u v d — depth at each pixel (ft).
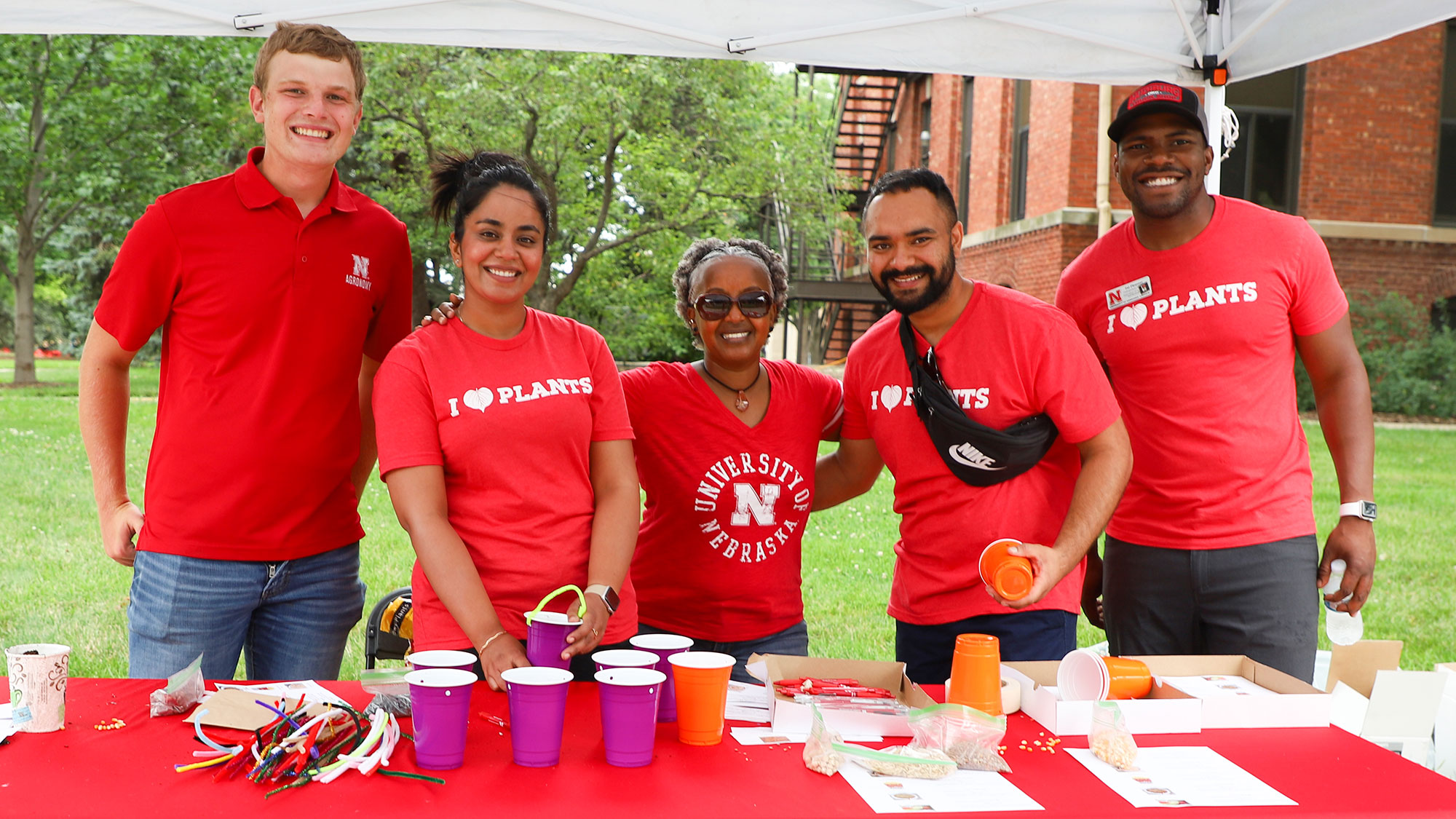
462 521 7.94
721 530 9.78
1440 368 47.14
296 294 9.11
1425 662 16.75
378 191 61.52
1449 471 33.55
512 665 7.06
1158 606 10.10
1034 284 46.24
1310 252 9.75
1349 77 46.42
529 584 7.86
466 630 7.34
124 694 7.38
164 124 62.95
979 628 9.17
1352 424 9.86
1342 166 46.83
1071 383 8.70
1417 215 47.42
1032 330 8.79
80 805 5.56
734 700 7.45
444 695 6.01
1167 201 9.57
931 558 9.43
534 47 12.42
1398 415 47.70
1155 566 10.04
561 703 6.18
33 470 32.27
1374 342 47.96
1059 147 44.09
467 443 7.80
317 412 9.29
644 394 9.98
